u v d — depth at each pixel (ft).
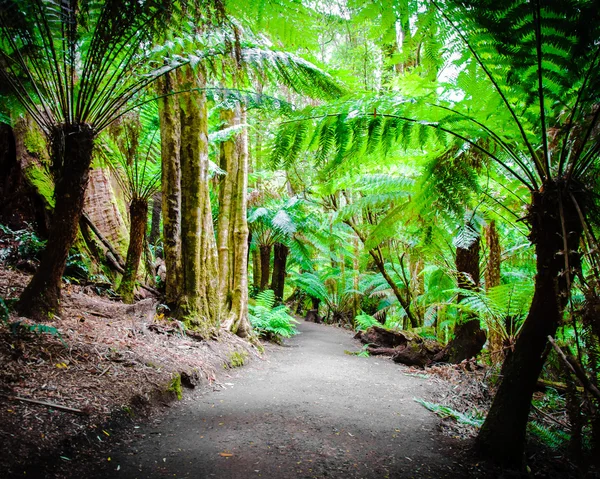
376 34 8.07
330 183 11.60
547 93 7.09
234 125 18.93
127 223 20.61
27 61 10.13
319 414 9.47
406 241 22.03
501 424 7.56
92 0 9.09
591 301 5.65
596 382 6.07
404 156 13.24
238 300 18.58
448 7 6.86
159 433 7.61
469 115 8.34
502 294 13.10
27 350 8.37
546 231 6.93
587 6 5.76
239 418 8.79
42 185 15.88
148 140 16.97
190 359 12.04
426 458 7.41
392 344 22.04
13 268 13.62
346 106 8.39
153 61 11.10
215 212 26.16
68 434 6.46
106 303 13.99
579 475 6.46
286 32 10.42
